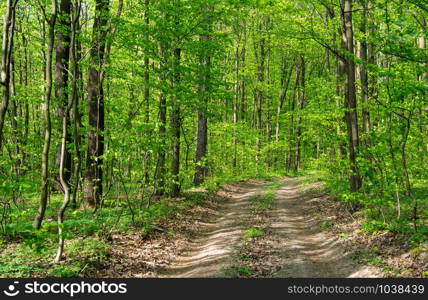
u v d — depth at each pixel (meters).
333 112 16.44
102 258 7.90
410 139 10.34
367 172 11.04
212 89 15.32
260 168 34.22
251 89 37.72
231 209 16.92
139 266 8.06
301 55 31.78
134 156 10.71
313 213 14.84
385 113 10.12
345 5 13.21
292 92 38.06
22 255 7.73
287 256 9.09
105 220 10.73
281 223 13.33
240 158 31.98
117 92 17.73
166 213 13.15
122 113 10.76
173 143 15.93
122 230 10.30
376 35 9.04
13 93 16.62
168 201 15.38
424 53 8.66
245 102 36.34
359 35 14.29
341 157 15.78
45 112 6.91
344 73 14.38
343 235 10.38
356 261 8.26
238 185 27.22
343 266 8.26
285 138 35.69
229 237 11.02
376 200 10.11
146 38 13.12
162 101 14.12
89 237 9.22
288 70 38.19
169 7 12.58
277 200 19.48
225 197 20.98
